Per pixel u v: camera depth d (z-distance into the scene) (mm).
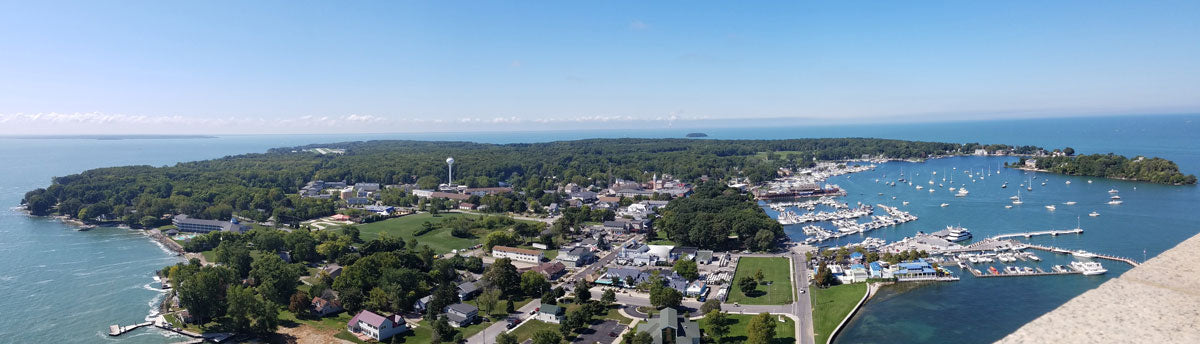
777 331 166875
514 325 176000
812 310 184250
